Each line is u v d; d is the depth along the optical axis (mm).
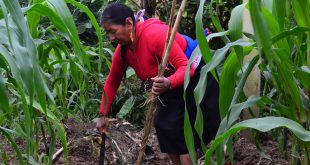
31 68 1208
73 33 1521
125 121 3930
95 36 4887
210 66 1412
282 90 1527
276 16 1363
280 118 1311
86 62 1642
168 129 2305
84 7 1739
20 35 1260
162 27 2189
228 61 1488
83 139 3121
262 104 1685
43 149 2898
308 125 1521
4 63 1376
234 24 1354
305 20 1389
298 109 1480
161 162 3180
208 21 4301
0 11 1380
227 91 1536
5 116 1727
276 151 3117
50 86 2234
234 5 4305
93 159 3025
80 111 3344
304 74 1442
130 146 3277
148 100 1953
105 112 2443
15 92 1725
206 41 1409
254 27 1212
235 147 3102
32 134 1896
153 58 2197
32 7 1461
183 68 2057
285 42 1424
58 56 1952
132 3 4621
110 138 2990
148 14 4598
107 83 2457
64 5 1510
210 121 2273
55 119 1878
